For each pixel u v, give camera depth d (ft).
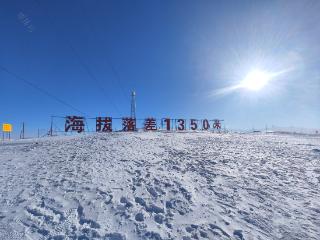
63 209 25.66
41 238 20.68
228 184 36.58
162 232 22.77
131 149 59.16
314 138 123.44
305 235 24.58
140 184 33.55
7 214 24.22
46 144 69.41
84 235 21.40
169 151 59.21
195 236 22.56
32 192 29.71
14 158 49.03
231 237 22.91
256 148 73.41
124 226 23.32
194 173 40.70
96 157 48.83
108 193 29.96
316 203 32.60
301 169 49.55
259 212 28.53
